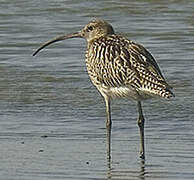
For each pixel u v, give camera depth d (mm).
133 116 17031
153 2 25891
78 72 20219
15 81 19594
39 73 20156
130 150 14789
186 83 19312
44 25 24125
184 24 24078
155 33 23312
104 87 15352
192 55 21406
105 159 14273
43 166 13844
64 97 18375
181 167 13750
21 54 21672
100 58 15312
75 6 25734
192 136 15555
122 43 15266
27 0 26250
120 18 24766
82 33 16203
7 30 23734
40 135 15641
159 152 14578
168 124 16438
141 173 13531
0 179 13203
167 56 21328
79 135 15688
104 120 16719
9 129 16031
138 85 14578
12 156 14375
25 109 17469
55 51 21844
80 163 14031
